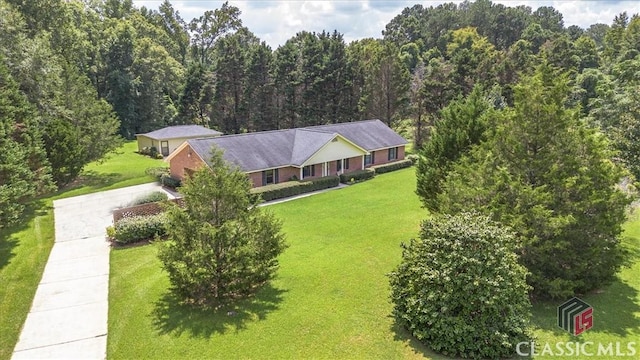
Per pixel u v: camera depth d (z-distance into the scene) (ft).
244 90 192.75
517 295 37.55
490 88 162.30
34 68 100.22
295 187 107.55
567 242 43.98
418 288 38.75
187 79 207.10
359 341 39.01
